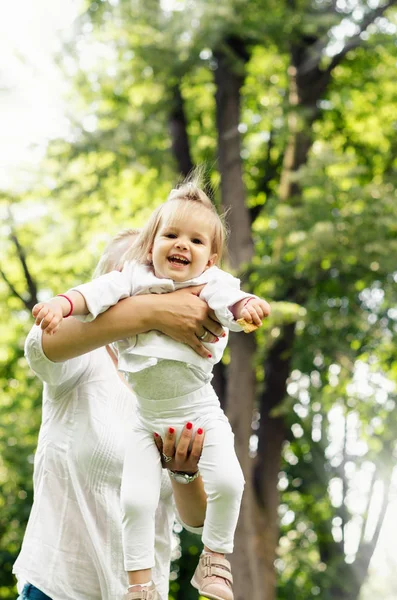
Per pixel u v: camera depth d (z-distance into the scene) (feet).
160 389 9.29
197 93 49.24
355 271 40.57
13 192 44.88
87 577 10.07
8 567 48.19
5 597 48.78
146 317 9.16
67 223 47.21
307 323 40.37
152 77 44.01
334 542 50.29
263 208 48.55
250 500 39.75
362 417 41.45
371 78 48.39
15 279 52.65
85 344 9.27
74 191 45.01
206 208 9.63
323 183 40.55
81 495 10.09
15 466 46.88
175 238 9.46
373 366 45.32
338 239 38.32
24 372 53.72
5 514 46.50
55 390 10.30
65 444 10.23
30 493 47.78
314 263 39.88
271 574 40.09
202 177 10.66
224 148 43.57
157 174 45.06
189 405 9.36
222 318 9.10
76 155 43.32
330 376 44.91
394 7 45.62
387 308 44.62
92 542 10.03
